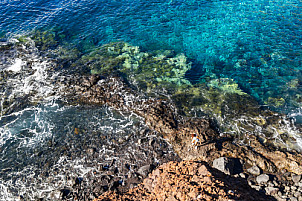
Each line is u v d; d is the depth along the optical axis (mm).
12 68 21250
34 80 20062
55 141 15625
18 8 29469
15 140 15930
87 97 18312
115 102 17703
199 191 10062
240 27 24312
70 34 25328
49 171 13977
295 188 11109
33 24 26828
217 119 15875
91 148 14898
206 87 18375
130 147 14789
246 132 14906
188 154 13930
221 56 21250
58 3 30359
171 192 10867
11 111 17906
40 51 23203
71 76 20094
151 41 23625
